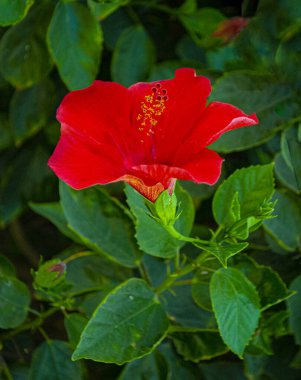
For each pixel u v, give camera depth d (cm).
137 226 61
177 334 66
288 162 68
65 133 54
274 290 64
